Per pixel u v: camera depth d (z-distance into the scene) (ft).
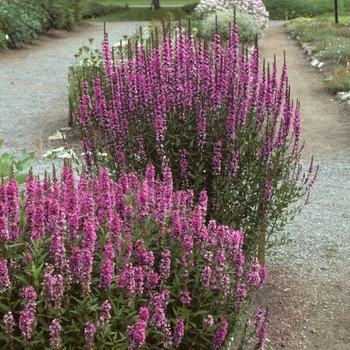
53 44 78.95
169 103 15.12
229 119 14.58
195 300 11.19
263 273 12.16
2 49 71.36
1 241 9.60
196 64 15.26
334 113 40.01
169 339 9.77
